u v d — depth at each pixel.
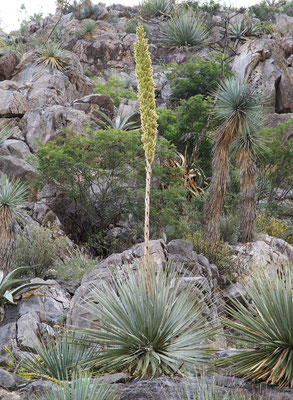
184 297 5.90
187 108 21.91
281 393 4.57
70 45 39.09
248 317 5.40
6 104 19.56
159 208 15.10
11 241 10.35
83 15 43.81
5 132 17.33
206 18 37.38
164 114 22.86
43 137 18.11
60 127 18.33
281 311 5.06
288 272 5.63
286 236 17.95
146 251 5.79
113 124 19.52
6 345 7.44
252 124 14.48
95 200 15.06
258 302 5.33
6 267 10.22
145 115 5.36
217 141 14.68
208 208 14.58
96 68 38.31
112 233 14.97
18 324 7.88
